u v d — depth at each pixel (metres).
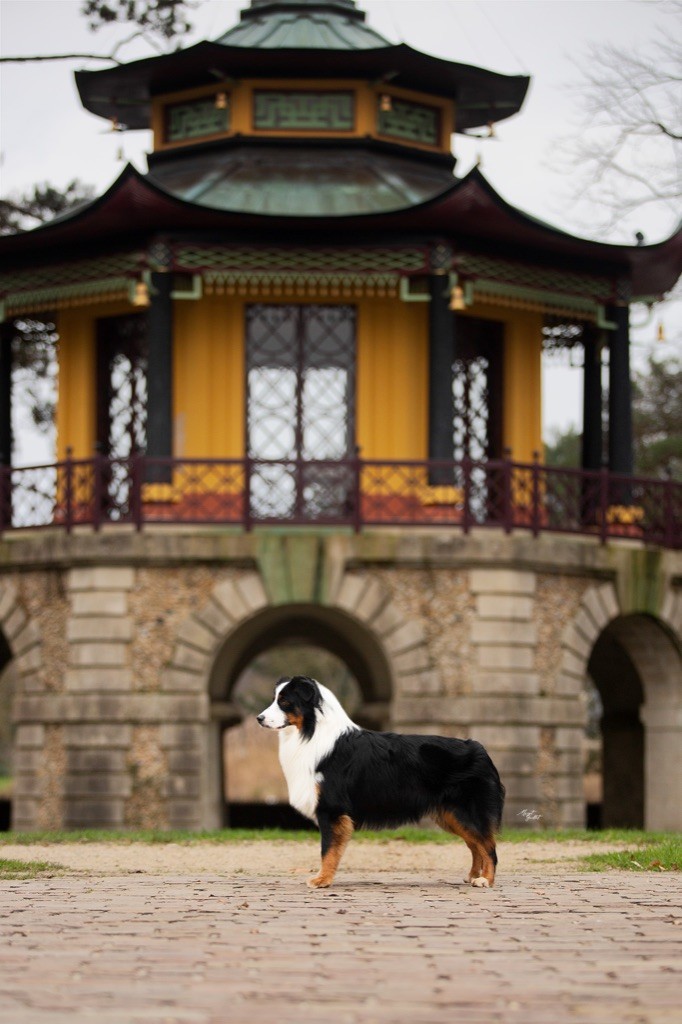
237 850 15.97
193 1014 6.90
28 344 30.55
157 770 21.47
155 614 21.73
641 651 24.42
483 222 22.44
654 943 8.80
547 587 22.41
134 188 21.67
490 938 8.97
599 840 17.11
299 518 22.17
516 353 24.92
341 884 12.10
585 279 24.38
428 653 21.80
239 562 21.83
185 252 22.55
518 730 21.72
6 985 7.58
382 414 23.84
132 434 24.33
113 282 23.06
